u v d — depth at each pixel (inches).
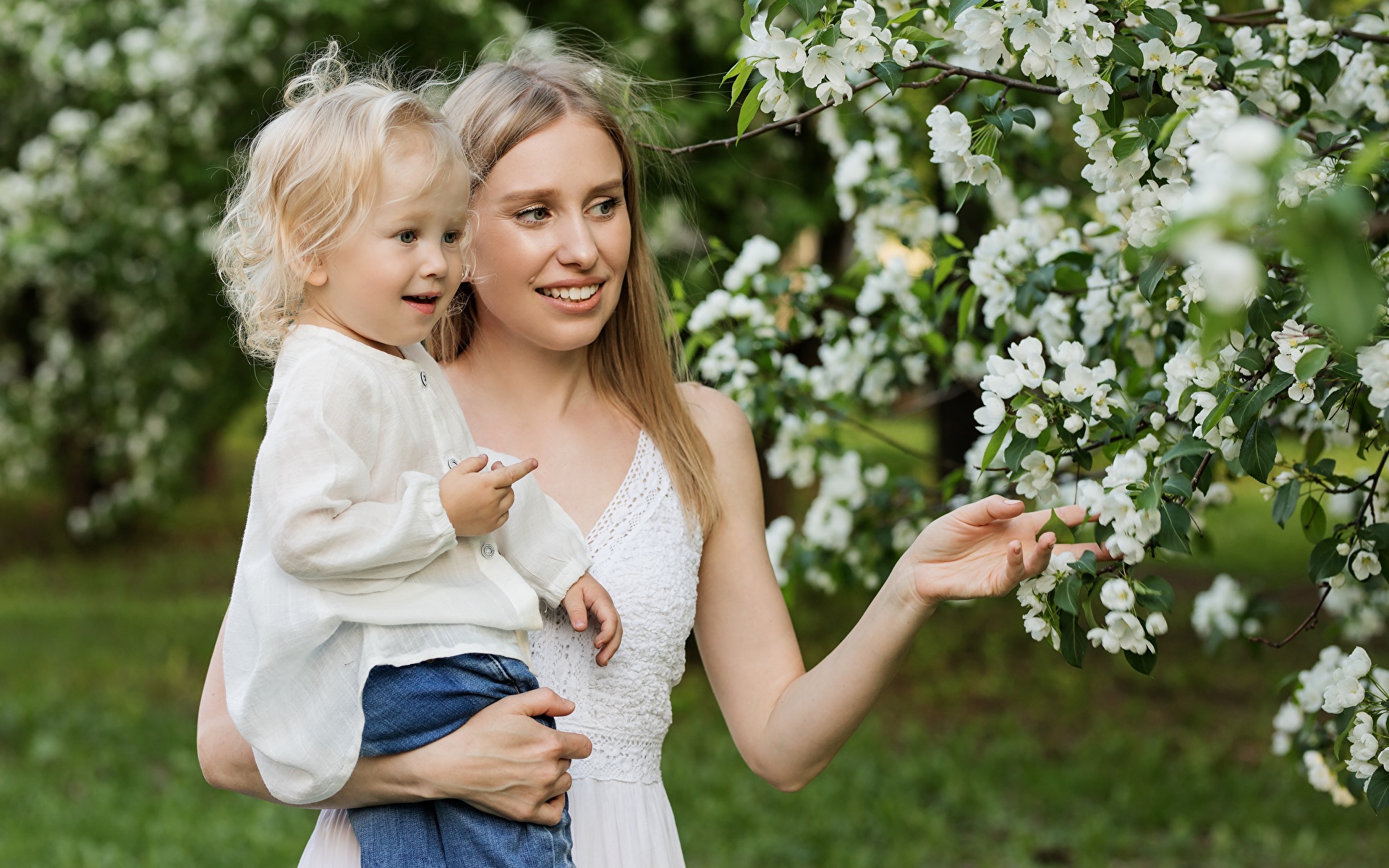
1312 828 212.2
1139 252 79.3
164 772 247.8
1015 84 73.9
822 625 340.2
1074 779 236.1
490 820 65.7
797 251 312.3
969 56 72.1
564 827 67.4
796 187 267.9
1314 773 92.4
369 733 64.6
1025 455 73.3
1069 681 304.8
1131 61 69.6
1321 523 78.5
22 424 397.4
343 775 64.5
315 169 66.0
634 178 78.2
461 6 250.5
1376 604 112.6
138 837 209.2
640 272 79.4
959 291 121.8
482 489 65.3
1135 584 66.7
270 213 67.9
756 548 80.8
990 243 104.4
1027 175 123.2
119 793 231.3
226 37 272.4
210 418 365.4
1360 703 75.2
